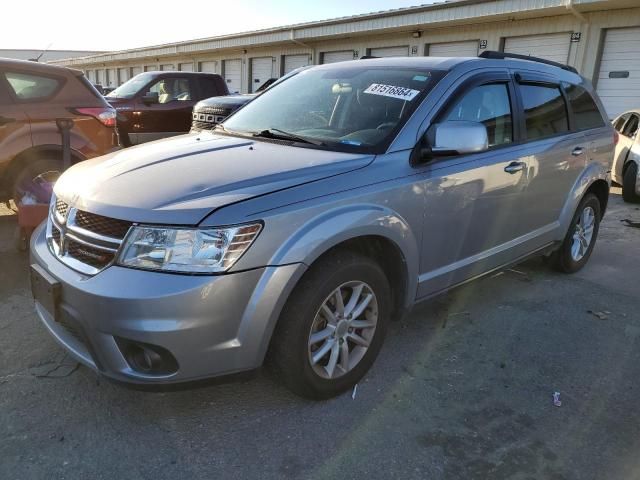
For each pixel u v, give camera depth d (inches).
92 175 111.3
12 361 122.3
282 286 96.2
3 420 102.0
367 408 111.0
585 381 125.1
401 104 128.3
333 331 109.3
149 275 89.9
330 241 101.5
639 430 107.4
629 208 334.3
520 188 151.7
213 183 100.4
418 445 100.3
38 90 210.8
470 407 112.9
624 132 377.7
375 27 703.1
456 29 644.1
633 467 96.7
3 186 204.5
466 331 147.9
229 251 91.1
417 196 119.5
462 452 98.9
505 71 150.7
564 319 158.4
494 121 144.7
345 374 113.4
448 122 118.5
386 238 114.2
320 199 102.4
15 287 164.2
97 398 110.0
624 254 230.7
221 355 93.9
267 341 97.9
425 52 686.5
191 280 89.4
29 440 97.0
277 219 95.8
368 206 109.0
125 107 406.9
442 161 126.2
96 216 98.0
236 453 96.4
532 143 156.9
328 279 103.8
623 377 127.4
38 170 208.4
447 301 168.2
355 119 130.2
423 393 117.2
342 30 755.4
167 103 427.8
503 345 140.9
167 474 90.9
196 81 445.1
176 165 111.2
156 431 101.1
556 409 113.5
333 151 119.6
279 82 168.1
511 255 158.6
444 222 128.4
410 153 120.0
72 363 122.3
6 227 230.4
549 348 140.3
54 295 98.3
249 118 150.4
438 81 131.9
